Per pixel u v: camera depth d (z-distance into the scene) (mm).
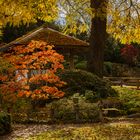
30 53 20625
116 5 18031
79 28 17016
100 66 23984
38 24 47062
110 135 13422
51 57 18047
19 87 17375
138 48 54156
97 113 16812
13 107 17312
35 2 14117
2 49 26578
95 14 17375
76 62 46531
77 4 17125
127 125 15531
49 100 19062
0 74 17656
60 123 16328
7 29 46094
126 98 20781
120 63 53812
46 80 17766
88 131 14188
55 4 14672
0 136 13773
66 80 20938
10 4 13961
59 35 28281
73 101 16953
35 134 13906
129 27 17859
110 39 53969
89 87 21047
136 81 32750
